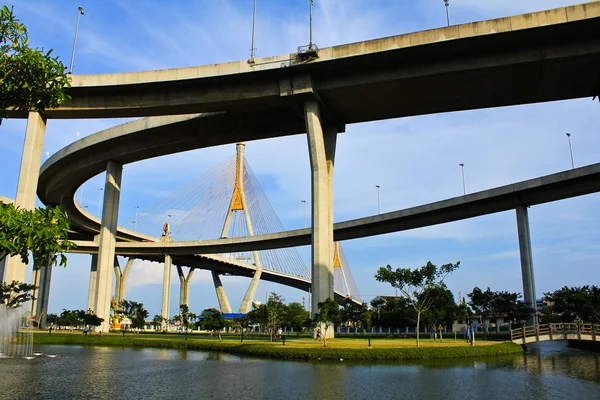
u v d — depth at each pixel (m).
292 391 22.23
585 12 39.84
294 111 55.41
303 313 84.94
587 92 48.78
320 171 49.50
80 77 51.03
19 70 14.45
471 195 69.44
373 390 22.58
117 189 72.00
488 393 21.91
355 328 75.62
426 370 30.28
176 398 20.55
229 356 40.88
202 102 51.47
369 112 54.53
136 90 52.12
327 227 49.72
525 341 47.50
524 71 44.72
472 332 45.09
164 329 99.50
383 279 46.22
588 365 33.62
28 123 51.41
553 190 63.47
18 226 12.02
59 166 75.75
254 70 48.44
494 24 41.78
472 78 46.16
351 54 45.53
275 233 94.06
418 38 43.69
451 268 45.44
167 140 64.12
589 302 57.25
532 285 64.25
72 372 29.42
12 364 34.03
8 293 39.88
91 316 68.25
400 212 77.56
